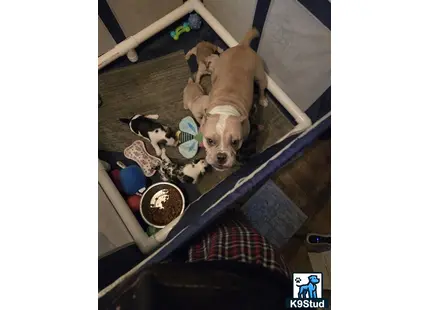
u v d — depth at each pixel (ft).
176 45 7.30
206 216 4.73
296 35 5.72
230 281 3.45
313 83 5.69
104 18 6.29
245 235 4.32
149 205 6.25
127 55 7.08
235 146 5.57
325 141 5.11
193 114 6.67
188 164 6.48
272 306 3.52
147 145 6.81
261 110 6.81
